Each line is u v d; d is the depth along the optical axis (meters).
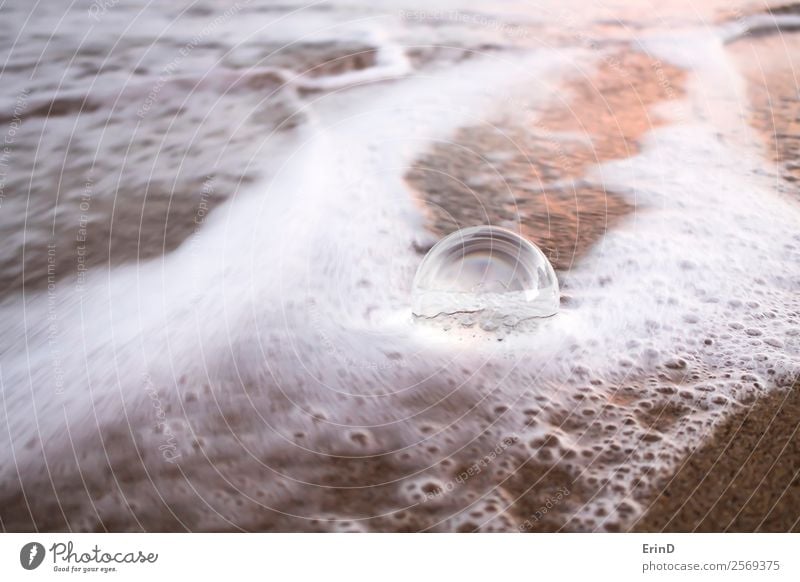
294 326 2.58
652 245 2.96
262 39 5.04
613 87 4.41
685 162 3.62
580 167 3.57
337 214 3.23
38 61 4.65
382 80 4.48
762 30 5.12
